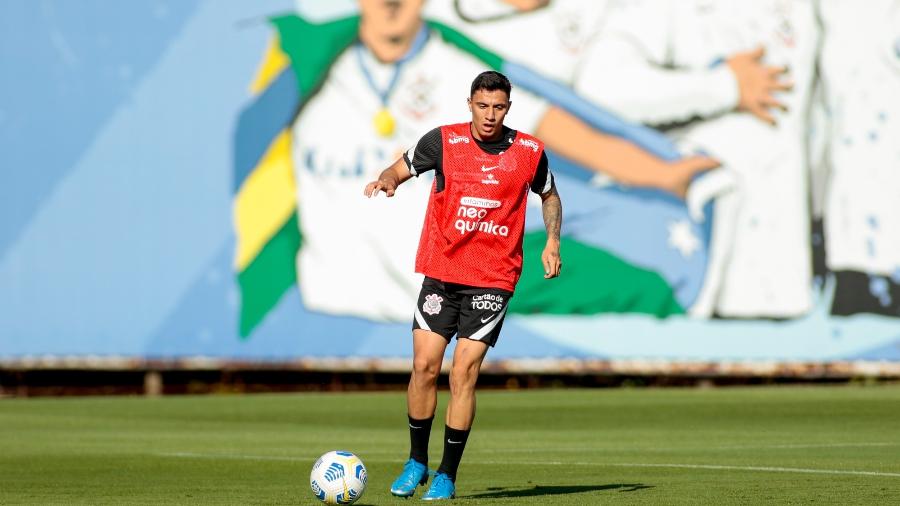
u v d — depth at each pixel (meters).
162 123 76.44
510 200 23.81
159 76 76.44
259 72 77.50
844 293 84.62
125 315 75.81
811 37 84.94
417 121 79.25
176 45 76.69
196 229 76.56
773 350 83.44
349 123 78.62
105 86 76.00
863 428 46.62
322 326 77.88
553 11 81.12
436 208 24.03
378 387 84.44
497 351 79.62
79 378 82.25
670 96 82.31
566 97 81.00
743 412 56.16
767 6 84.19
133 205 76.06
